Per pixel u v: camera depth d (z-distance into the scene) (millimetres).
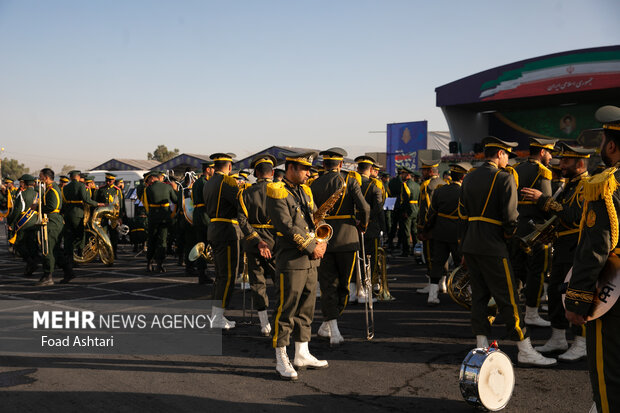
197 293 8492
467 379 3793
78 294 8414
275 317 4582
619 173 2684
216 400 4055
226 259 6211
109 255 11859
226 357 5152
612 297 2631
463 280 6672
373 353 5289
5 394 4164
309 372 4719
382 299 7840
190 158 27078
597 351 2746
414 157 33344
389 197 14141
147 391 4238
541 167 5617
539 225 5207
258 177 6102
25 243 10539
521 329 4688
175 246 13734
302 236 4480
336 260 5730
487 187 4715
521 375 4582
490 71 29406
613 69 25438
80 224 11141
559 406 3930
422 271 10891
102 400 4043
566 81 26781
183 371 4734
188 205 10242
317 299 8227
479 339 4922
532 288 6125
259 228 5992
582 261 2682
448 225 7340
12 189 15234
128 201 22891
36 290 8805
